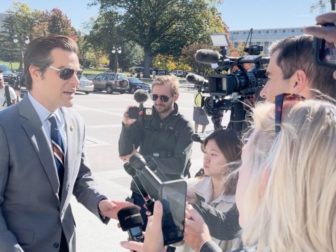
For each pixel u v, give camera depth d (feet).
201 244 4.27
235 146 6.70
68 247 6.76
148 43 161.48
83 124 7.41
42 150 6.24
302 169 3.10
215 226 5.89
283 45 5.05
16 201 6.15
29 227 6.19
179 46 161.68
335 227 2.99
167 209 4.19
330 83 4.53
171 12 158.51
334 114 3.30
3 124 6.08
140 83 93.25
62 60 6.38
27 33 195.62
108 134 36.24
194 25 159.22
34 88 6.44
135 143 9.93
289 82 4.87
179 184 4.30
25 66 6.55
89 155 27.17
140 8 156.56
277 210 3.18
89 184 7.48
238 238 5.85
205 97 8.57
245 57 8.05
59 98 6.48
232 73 7.99
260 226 3.36
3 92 23.47
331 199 3.00
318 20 3.79
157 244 4.06
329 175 3.03
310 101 3.50
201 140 7.71
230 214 6.03
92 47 177.37
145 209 5.22
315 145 3.11
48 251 6.37
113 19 160.97
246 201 3.69
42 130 6.32
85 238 13.88
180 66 163.73
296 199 3.09
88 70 195.11
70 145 6.80
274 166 3.28
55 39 6.48
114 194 18.88
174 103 9.99
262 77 7.89
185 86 107.34
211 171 6.84
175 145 9.69
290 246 3.10
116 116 49.42
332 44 3.91
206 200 6.84
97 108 57.62
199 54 8.78
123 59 207.51
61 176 6.61
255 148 3.92
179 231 4.20
